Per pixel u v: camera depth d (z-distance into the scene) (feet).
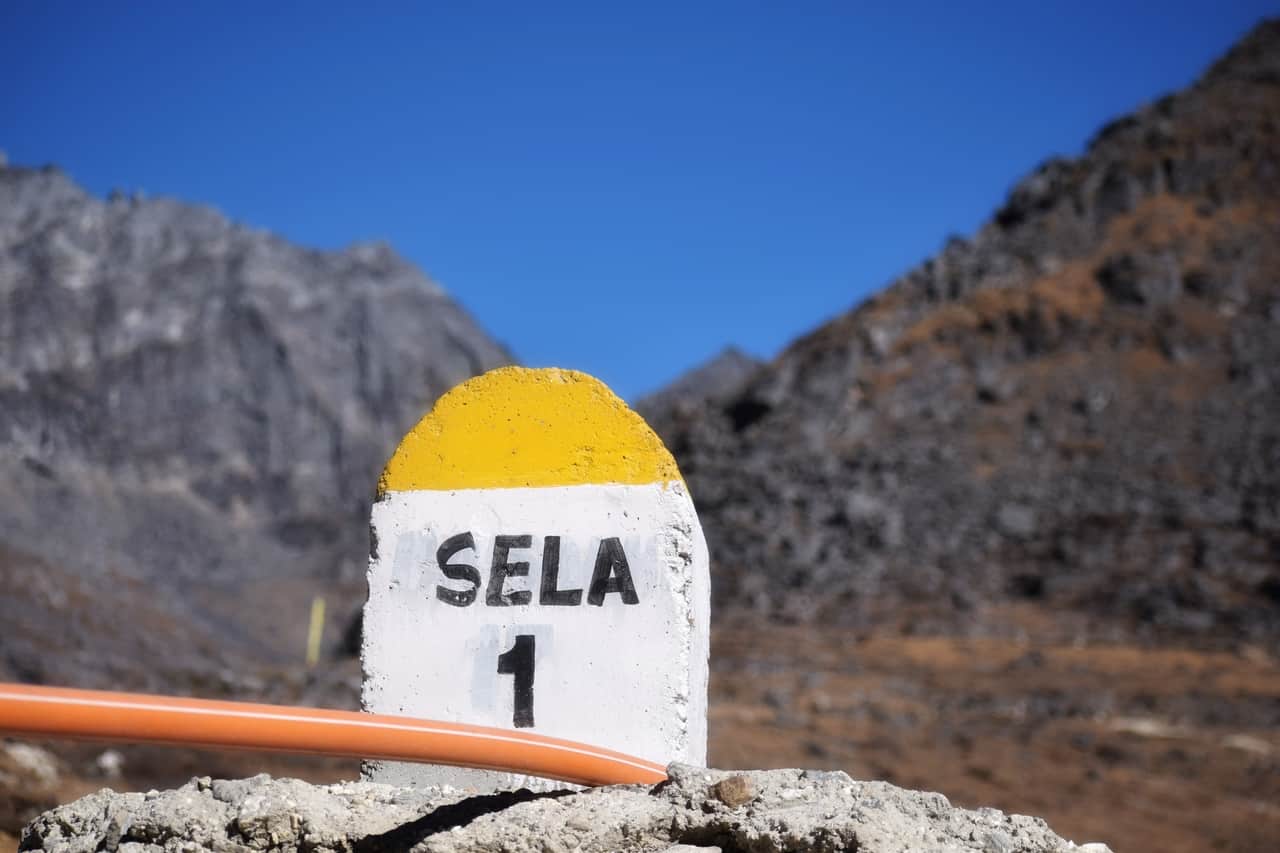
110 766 58.29
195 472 508.12
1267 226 313.12
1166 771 102.37
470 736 12.91
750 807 13.11
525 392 16.35
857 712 123.34
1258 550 198.49
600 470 15.88
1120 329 280.51
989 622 178.09
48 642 152.66
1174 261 298.15
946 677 145.89
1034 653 157.17
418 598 15.99
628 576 15.48
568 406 16.19
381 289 645.51
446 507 16.17
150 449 510.17
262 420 539.70
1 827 41.11
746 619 186.09
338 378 579.07
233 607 322.34
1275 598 181.37
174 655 175.52
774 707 125.08
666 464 15.72
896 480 236.63
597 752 13.93
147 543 411.54
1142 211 322.14
